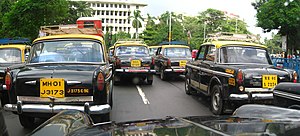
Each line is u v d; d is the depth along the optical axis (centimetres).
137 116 829
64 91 603
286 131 230
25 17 2628
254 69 794
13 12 2652
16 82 615
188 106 980
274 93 600
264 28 2380
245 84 771
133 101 1053
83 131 287
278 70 812
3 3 3484
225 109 821
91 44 749
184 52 1783
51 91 604
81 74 612
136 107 952
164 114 859
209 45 1002
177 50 1784
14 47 1170
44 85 605
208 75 925
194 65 1080
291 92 559
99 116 632
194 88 1083
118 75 1422
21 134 654
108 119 640
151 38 7494
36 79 609
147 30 7744
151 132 245
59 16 2828
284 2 2255
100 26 2330
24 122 690
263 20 2338
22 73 625
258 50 935
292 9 2238
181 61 1636
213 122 270
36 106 603
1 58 1126
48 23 2698
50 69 638
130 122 300
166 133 238
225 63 889
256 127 243
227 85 802
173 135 231
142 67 1427
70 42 749
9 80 621
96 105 612
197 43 7175
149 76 1462
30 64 712
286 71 813
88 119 382
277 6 2283
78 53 734
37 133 348
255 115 360
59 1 2762
